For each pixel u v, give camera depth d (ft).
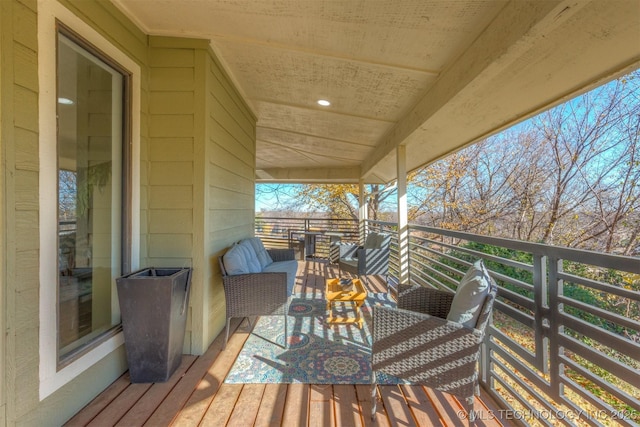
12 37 4.32
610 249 18.49
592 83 5.71
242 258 9.02
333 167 23.99
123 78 6.93
